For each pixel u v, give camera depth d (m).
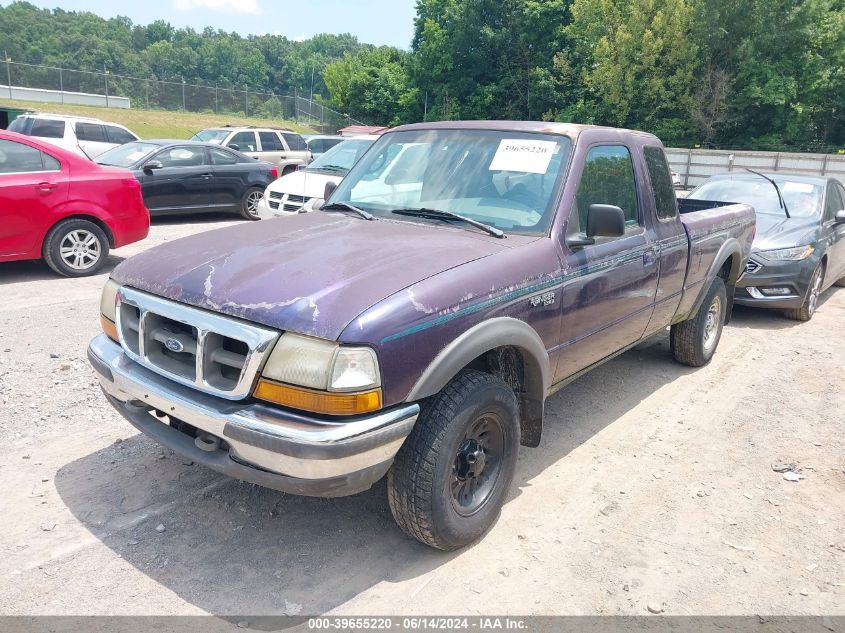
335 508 3.57
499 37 51.88
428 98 58.44
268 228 3.71
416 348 2.77
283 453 2.57
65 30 135.38
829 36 37.62
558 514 3.63
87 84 45.66
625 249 4.18
